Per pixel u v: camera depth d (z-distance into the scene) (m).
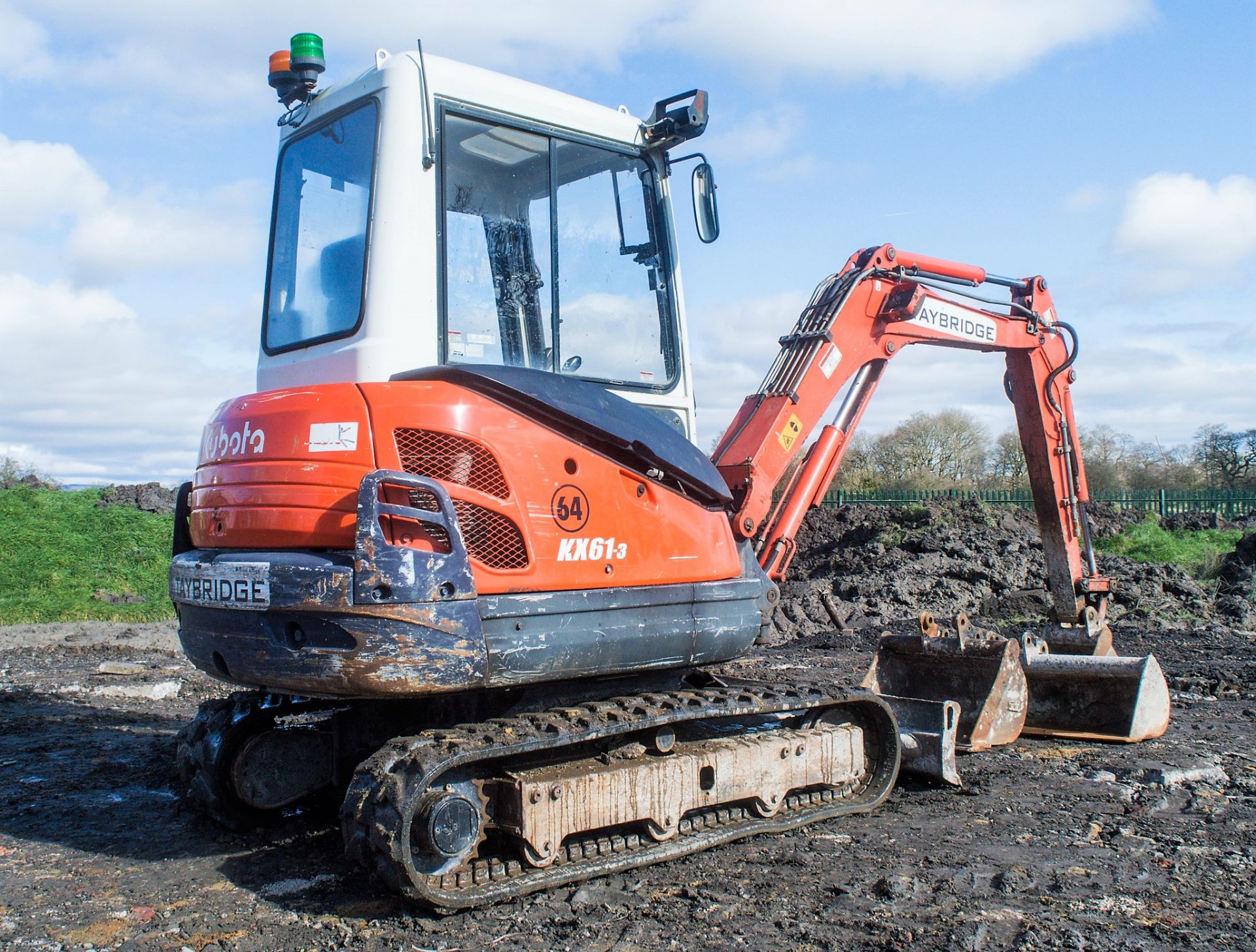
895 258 6.57
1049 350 7.54
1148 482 32.72
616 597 4.34
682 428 5.25
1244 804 5.45
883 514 19.66
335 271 4.55
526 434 4.18
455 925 3.85
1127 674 6.83
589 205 4.94
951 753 5.72
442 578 3.85
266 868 4.63
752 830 4.82
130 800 5.80
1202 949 3.58
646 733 4.64
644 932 3.74
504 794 4.14
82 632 13.27
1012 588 15.00
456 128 4.48
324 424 4.03
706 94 5.13
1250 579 15.07
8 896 4.28
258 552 4.13
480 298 4.50
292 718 6.51
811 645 12.12
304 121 4.87
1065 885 4.21
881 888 4.16
